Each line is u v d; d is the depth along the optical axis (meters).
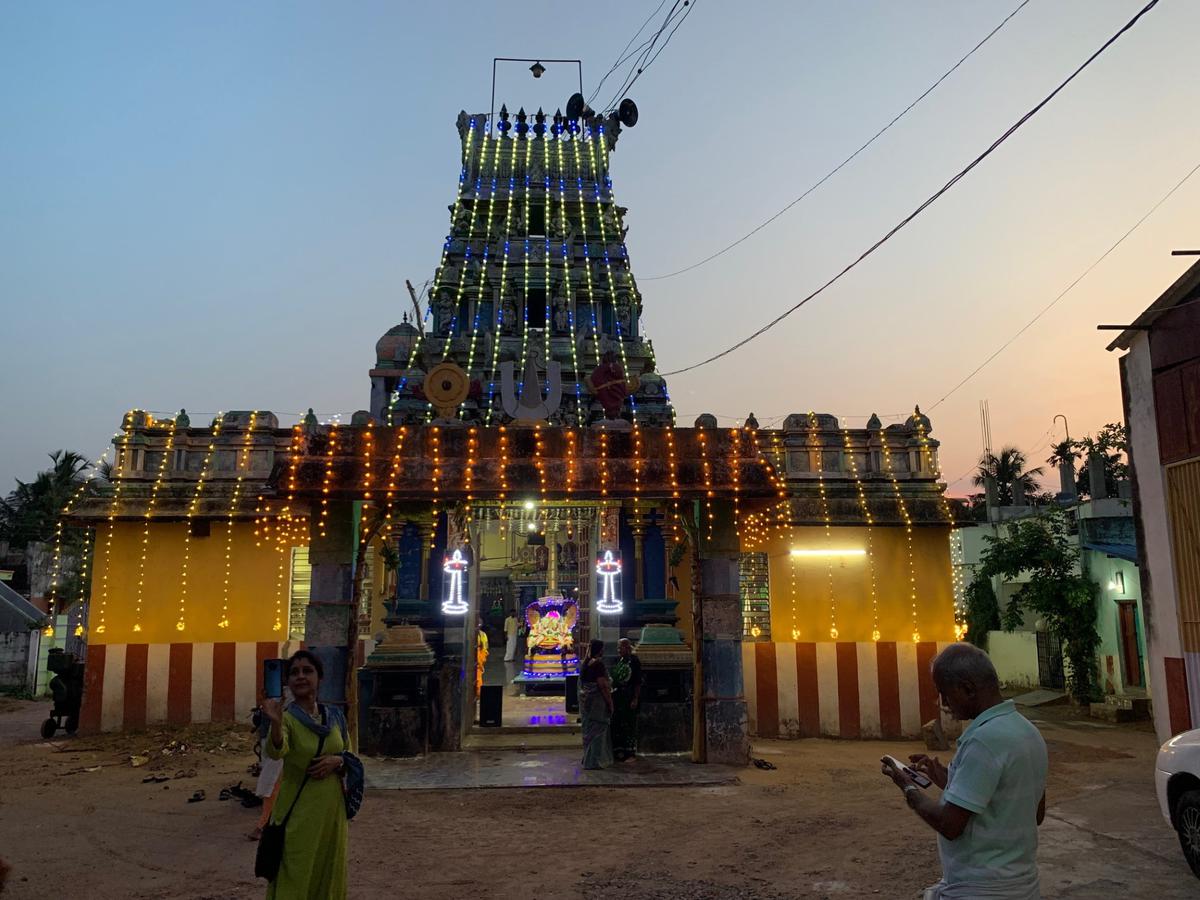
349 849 8.12
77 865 7.64
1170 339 11.06
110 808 9.98
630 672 12.70
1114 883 6.99
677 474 12.12
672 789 10.86
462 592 15.45
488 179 24.59
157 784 11.49
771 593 16.83
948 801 3.15
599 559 16.44
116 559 16.25
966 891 3.09
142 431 16.89
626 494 11.90
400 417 19.47
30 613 29.39
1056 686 23.00
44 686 25.66
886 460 17.53
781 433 17.55
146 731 15.51
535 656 21.50
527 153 25.42
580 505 14.86
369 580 17.25
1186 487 10.73
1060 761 13.48
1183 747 7.39
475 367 21.84
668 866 7.56
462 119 25.97
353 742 11.87
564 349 22.30
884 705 16.36
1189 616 10.63
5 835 8.73
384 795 10.48
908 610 16.80
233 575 16.38
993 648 26.05
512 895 6.80
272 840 4.51
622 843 8.33
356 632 12.17
